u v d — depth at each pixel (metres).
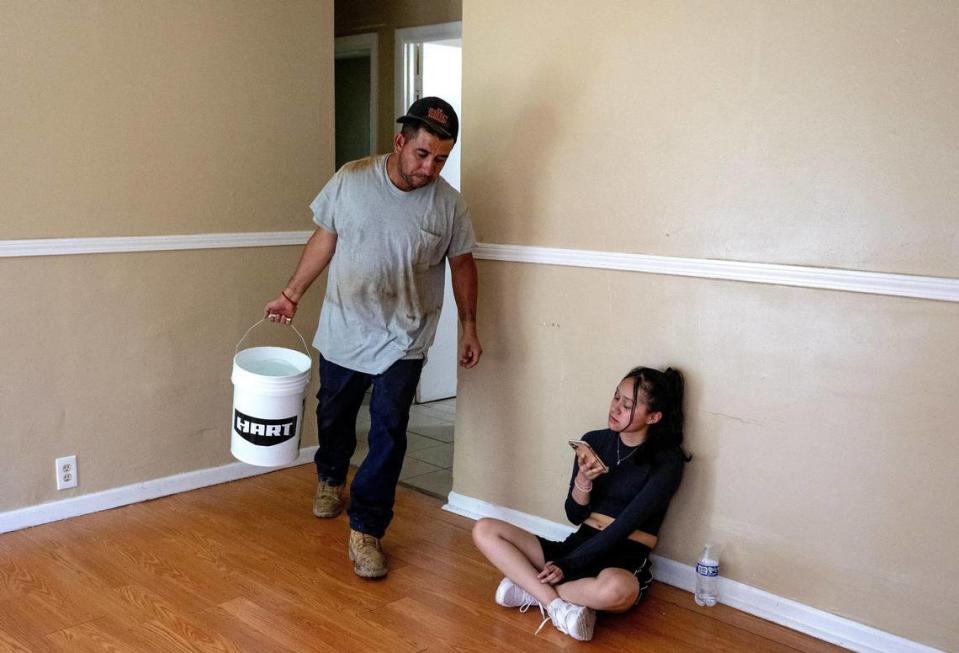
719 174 2.53
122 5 3.03
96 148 3.03
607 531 2.51
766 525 2.53
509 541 2.59
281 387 2.80
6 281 2.89
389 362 2.81
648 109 2.65
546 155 2.92
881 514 2.32
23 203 2.89
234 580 2.69
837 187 2.31
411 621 2.48
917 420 2.24
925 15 2.13
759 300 2.48
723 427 2.59
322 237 2.88
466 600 2.62
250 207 3.49
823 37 2.29
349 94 5.67
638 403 2.54
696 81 2.54
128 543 2.94
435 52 4.81
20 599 2.53
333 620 2.46
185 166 3.27
